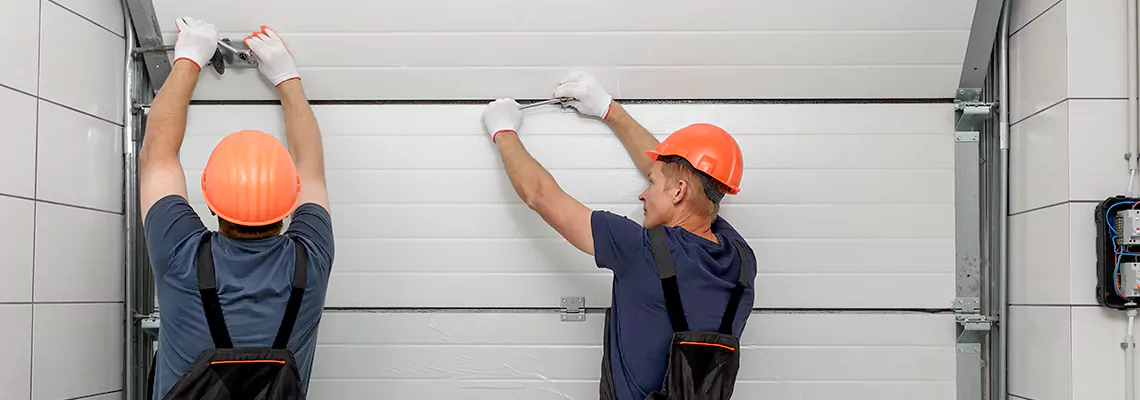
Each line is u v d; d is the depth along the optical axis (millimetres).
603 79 2215
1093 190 1911
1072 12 1926
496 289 2254
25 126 1835
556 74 2203
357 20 2084
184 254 1636
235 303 1625
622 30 2111
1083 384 1895
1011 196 2217
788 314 2254
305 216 1831
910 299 2258
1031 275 2100
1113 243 1861
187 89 1954
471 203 2252
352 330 2250
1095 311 1901
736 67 2188
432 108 2248
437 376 2250
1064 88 1933
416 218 2252
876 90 2242
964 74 2203
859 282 2260
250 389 1619
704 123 2145
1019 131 2168
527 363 2252
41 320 1885
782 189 2254
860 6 2072
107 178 2145
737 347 1779
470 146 2250
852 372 2254
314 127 2086
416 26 2098
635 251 1744
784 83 2223
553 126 2252
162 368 1683
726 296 1770
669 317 1737
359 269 2252
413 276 2254
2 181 1762
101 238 2121
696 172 1850
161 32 2139
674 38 2127
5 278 1768
